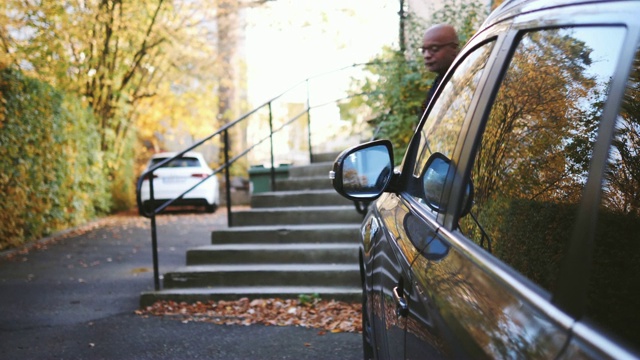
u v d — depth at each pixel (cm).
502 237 196
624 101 140
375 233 327
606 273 151
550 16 171
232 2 1822
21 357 525
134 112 1977
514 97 201
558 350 108
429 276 187
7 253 1070
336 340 546
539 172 214
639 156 172
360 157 311
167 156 1855
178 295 682
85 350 541
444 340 158
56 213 1327
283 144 2334
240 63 2269
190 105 2148
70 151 1392
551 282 133
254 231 774
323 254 720
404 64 879
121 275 890
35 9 1409
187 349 536
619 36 134
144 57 1877
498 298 139
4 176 1053
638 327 145
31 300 739
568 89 199
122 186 1916
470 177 196
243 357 511
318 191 862
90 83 1695
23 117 1119
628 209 171
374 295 309
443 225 202
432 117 292
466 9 869
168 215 1800
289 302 657
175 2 1789
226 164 821
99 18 1545
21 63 1440
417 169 284
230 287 696
